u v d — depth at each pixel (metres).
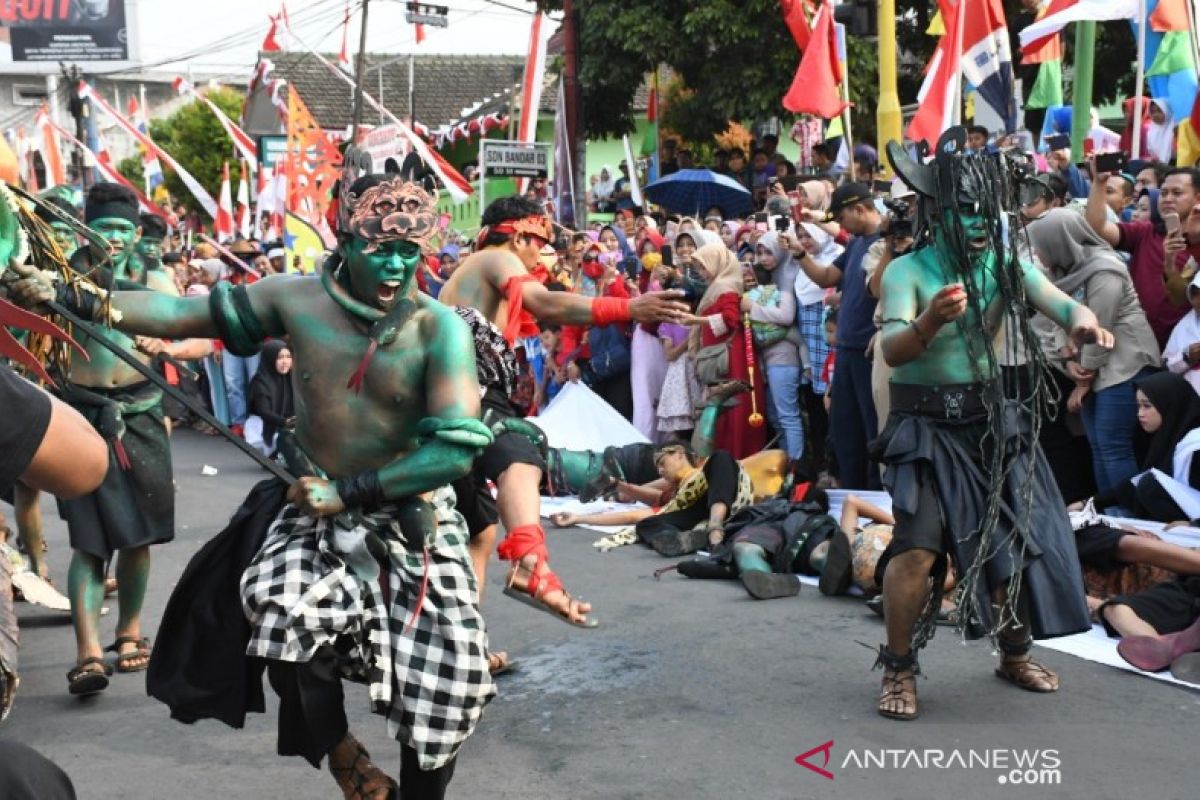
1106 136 10.55
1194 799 4.08
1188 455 6.41
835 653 5.69
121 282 5.00
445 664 3.36
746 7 17.09
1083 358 7.06
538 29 15.97
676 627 6.19
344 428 3.45
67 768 4.65
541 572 4.36
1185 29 9.56
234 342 3.58
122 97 51.31
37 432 1.98
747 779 4.32
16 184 2.79
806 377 9.05
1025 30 9.86
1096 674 5.35
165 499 5.62
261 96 30.69
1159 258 7.34
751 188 14.85
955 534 4.72
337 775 3.53
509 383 5.08
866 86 17.58
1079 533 6.15
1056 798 4.11
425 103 31.34
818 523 7.22
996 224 4.65
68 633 6.59
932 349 4.81
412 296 3.40
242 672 3.53
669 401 9.88
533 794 4.26
